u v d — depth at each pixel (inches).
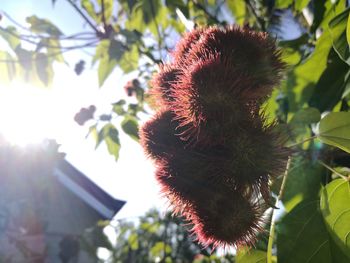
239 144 5.6
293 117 6.3
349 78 6.9
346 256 5.5
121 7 12.8
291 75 7.7
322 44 7.5
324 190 5.7
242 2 10.5
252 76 5.6
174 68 6.4
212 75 5.5
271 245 5.9
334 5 7.8
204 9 10.6
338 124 5.6
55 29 11.4
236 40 5.7
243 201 5.8
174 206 6.1
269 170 5.6
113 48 11.3
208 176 5.8
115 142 12.0
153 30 12.0
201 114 5.5
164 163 6.0
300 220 5.8
